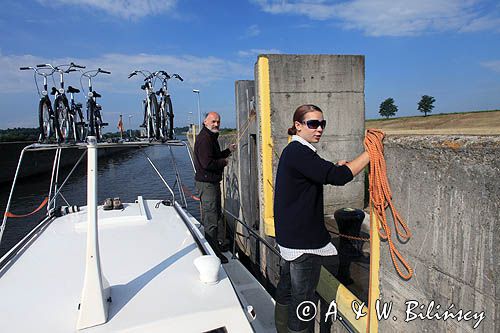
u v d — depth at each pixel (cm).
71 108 641
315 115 208
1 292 227
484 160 149
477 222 154
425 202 183
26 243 312
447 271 171
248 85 643
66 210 432
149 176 2267
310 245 218
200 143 433
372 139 212
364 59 535
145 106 650
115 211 416
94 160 178
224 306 206
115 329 183
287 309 271
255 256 629
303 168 203
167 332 190
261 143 502
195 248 301
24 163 2456
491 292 149
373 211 221
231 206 807
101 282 187
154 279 239
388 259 215
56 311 206
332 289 291
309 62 509
